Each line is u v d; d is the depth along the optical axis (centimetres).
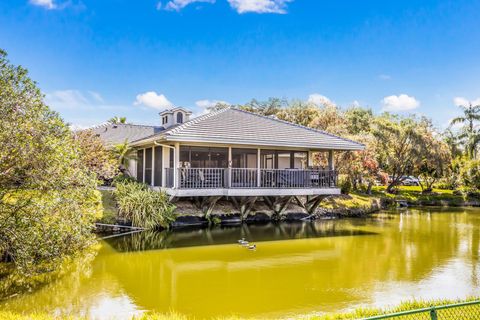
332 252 1138
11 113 699
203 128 1497
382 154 2791
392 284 823
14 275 835
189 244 1237
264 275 890
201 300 716
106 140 2253
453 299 709
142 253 1102
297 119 3334
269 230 1527
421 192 3300
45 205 720
